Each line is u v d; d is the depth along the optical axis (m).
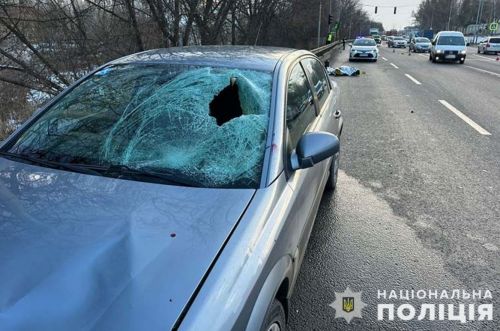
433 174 5.52
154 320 1.41
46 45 7.21
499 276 3.33
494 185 5.14
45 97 7.54
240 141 2.39
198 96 2.64
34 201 2.00
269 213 2.01
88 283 1.54
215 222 1.86
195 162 2.30
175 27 8.88
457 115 9.26
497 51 39.28
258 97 2.61
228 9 10.71
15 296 1.49
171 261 1.64
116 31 7.97
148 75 2.85
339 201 4.66
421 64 24.56
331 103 4.45
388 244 3.77
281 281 2.00
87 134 2.55
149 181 2.16
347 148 6.73
